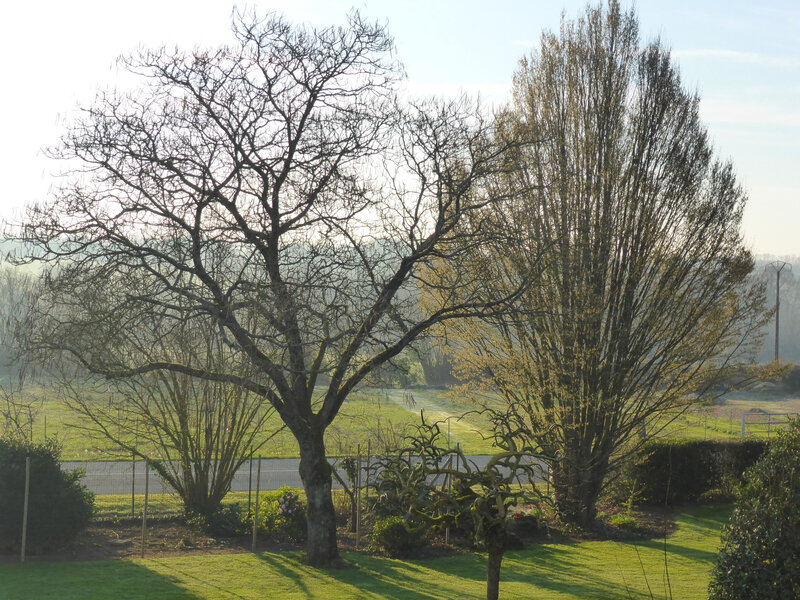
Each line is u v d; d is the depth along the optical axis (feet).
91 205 47.73
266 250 49.67
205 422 67.00
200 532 62.69
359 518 61.72
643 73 71.97
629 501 80.33
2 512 53.16
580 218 69.21
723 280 71.31
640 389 71.36
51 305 47.62
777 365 75.56
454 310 53.88
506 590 48.60
